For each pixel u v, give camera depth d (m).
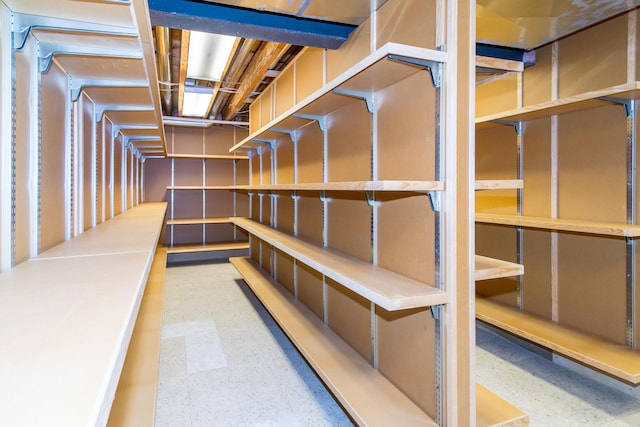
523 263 2.89
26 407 0.52
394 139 1.84
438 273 1.54
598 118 2.32
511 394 2.22
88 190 2.26
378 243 2.00
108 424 1.59
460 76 1.48
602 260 2.35
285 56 4.02
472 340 1.54
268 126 3.08
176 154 6.12
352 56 2.30
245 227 4.05
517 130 2.87
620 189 2.21
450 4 1.46
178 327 3.32
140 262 1.34
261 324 3.40
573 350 2.15
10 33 1.23
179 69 3.98
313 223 2.96
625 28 2.15
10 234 1.25
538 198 2.73
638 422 1.95
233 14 2.08
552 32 2.40
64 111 1.77
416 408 1.67
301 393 2.27
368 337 2.12
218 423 1.98
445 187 1.49
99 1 1.13
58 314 0.84
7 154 1.23
